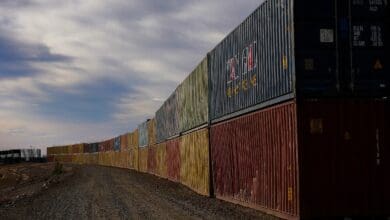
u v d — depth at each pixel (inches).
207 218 660.7
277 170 625.3
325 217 560.4
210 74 991.0
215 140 954.7
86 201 983.6
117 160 3622.0
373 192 569.9
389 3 593.6
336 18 581.9
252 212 695.1
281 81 609.0
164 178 1823.3
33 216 773.9
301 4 577.6
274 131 635.5
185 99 1317.7
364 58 582.6
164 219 668.7
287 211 593.3
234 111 815.7
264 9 671.1
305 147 561.9
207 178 1005.2
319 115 568.1
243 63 766.5
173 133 1579.7
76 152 5255.9
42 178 2245.3
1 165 4712.1
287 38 591.2
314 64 572.1
